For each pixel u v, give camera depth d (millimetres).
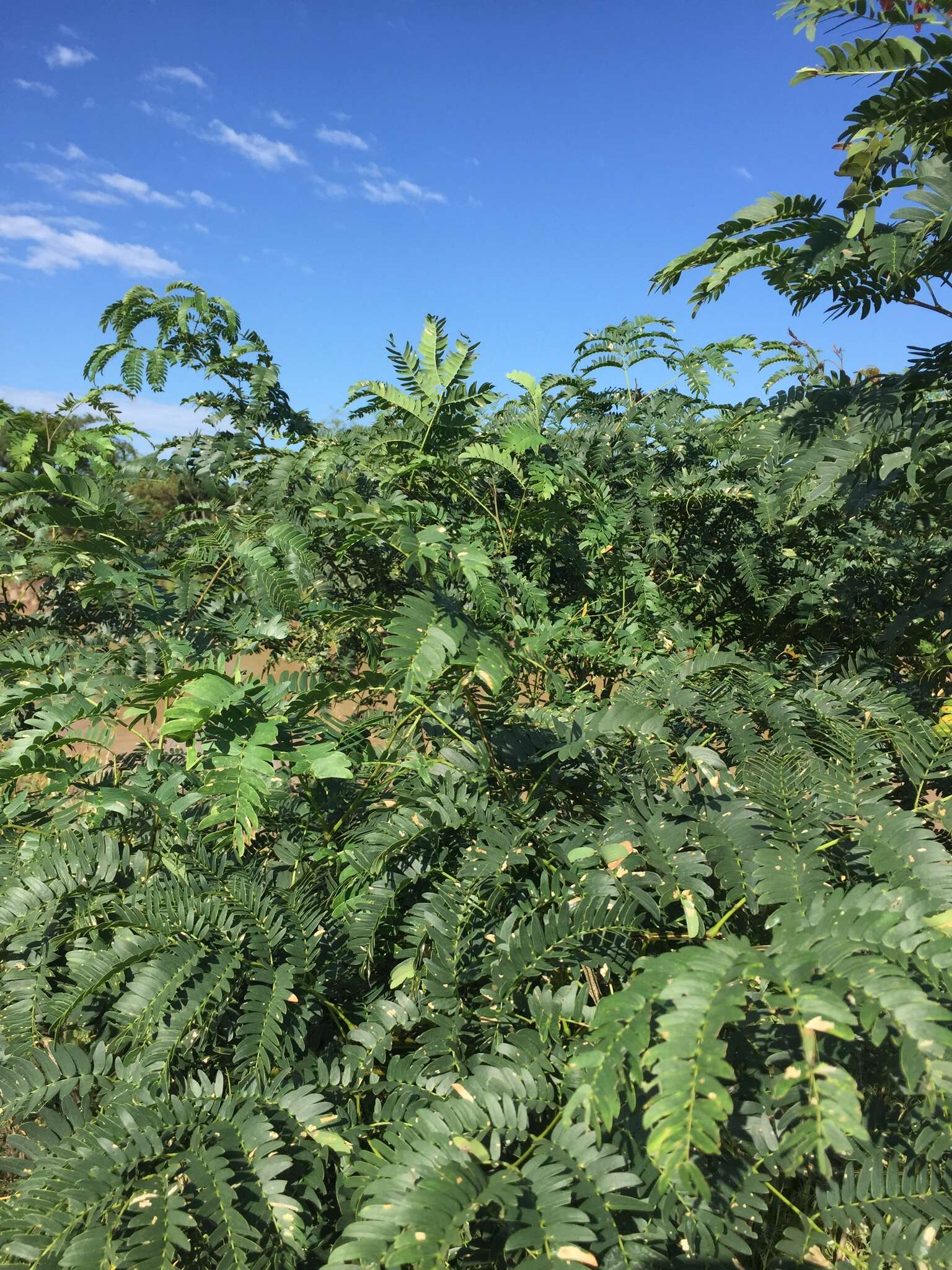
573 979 1503
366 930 1665
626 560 3525
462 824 1735
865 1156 1299
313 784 2012
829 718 1917
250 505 3979
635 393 4352
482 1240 1158
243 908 1681
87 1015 1688
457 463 3098
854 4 1527
